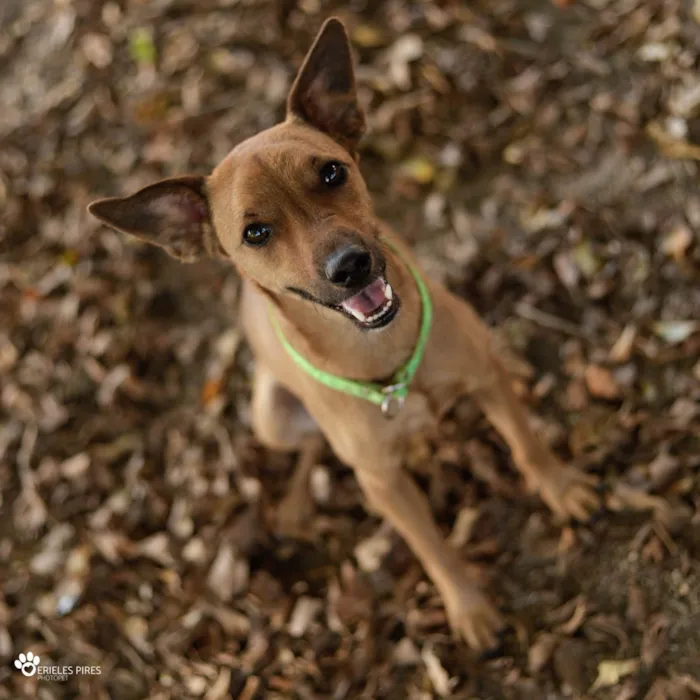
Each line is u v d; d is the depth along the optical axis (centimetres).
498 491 131
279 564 136
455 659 124
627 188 140
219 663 131
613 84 146
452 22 155
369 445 117
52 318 155
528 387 135
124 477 145
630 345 131
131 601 136
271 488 141
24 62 176
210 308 152
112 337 152
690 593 120
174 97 164
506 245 142
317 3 162
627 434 129
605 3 150
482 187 147
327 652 129
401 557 131
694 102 139
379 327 109
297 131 110
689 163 138
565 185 144
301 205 106
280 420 133
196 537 138
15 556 143
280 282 108
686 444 127
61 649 135
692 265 133
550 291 138
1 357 154
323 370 115
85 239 158
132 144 163
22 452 148
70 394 150
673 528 122
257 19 164
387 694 125
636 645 120
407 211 149
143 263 155
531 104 148
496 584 127
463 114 150
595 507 126
